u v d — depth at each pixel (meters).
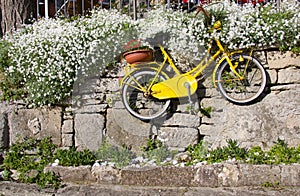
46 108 4.63
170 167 4.14
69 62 4.52
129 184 4.15
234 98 4.48
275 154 4.28
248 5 4.57
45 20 5.19
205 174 4.07
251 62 4.42
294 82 4.33
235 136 4.47
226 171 4.04
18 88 4.68
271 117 4.40
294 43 4.22
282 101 4.38
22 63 4.56
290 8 4.48
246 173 4.01
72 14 6.32
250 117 4.43
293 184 3.96
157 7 5.20
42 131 4.66
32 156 4.61
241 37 4.28
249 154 4.32
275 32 4.28
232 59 4.38
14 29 5.30
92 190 4.06
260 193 3.84
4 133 4.66
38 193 4.10
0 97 4.68
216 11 4.52
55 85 4.50
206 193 3.90
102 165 4.30
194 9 4.83
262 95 4.42
